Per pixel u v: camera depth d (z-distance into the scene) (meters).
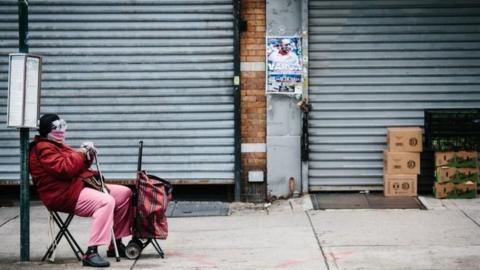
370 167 11.48
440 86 11.40
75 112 11.41
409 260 7.98
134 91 11.39
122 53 11.38
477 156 11.10
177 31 11.37
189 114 11.41
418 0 11.35
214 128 11.41
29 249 8.36
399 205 10.77
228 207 11.10
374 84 11.41
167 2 11.34
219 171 11.45
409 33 11.38
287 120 11.37
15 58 7.95
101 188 8.14
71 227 10.03
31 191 11.55
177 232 9.61
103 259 7.89
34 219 10.52
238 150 11.36
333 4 11.35
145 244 8.28
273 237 9.20
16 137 11.42
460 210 10.44
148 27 11.37
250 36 11.33
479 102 11.41
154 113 11.41
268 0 11.28
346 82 11.41
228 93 11.39
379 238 9.00
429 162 11.41
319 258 8.14
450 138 10.94
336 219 10.08
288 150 11.38
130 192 8.29
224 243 8.96
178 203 11.37
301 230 9.54
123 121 11.42
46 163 7.82
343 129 11.44
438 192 11.00
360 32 11.38
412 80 11.40
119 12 11.36
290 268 7.76
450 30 11.37
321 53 11.41
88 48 11.38
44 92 11.39
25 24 8.02
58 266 7.93
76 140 11.43
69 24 11.36
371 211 10.47
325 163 11.48
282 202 11.26
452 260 7.95
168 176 11.45
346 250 8.47
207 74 11.38
